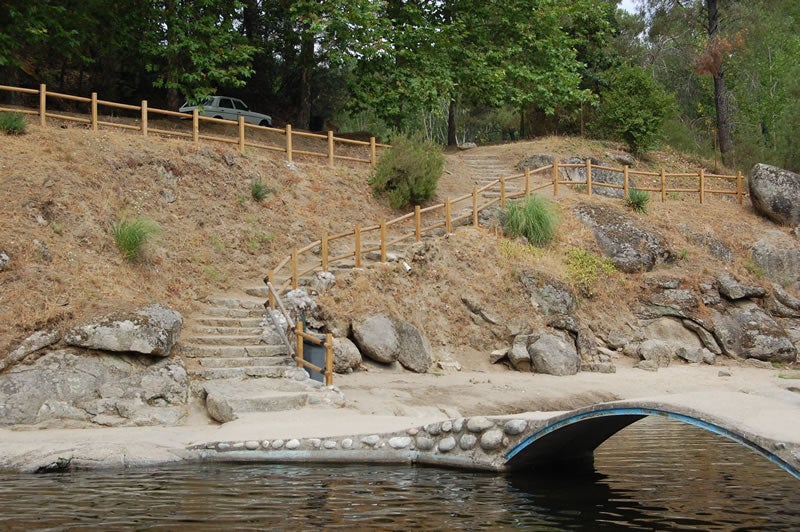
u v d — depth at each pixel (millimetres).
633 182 30062
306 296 16375
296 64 34875
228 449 9773
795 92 33094
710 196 29266
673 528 6098
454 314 18797
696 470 8789
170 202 18641
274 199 20828
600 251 22562
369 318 16594
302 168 22609
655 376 18016
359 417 11703
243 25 34375
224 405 11664
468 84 30734
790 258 24094
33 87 28750
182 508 6793
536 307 19500
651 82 33562
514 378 16656
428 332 18141
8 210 15031
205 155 20281
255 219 19812
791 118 32812
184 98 31484
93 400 11805
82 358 12266
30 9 22672
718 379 18203
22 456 9000
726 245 24484
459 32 30469
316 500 7137
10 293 12969
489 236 21141
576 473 8633
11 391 11336
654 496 7340
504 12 31188
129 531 5969
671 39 45375
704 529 6070
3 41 22781
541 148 31109
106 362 12414
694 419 7078
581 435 8609
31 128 18250
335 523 6254
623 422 8477
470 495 7375
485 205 22391
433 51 29188
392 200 23156
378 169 23406
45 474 8664
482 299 19219
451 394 14523
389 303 17734
